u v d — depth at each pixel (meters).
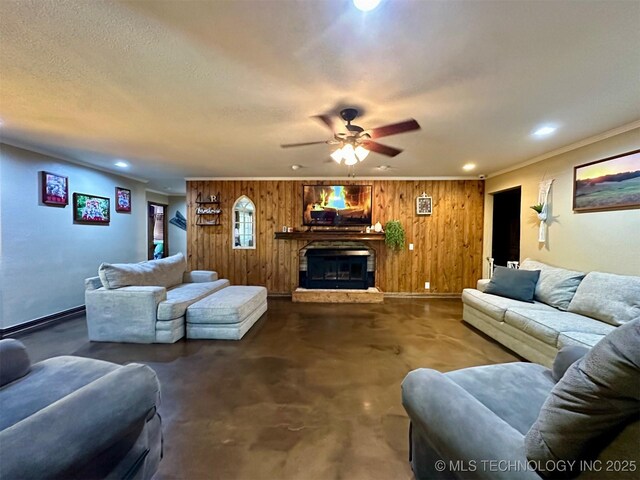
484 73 1.91
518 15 1.39
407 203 5.75
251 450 1.67
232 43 1.61
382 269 5.78
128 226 5.64
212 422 1.92
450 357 2.93
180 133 3.13
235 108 2.47
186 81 2.03
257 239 5.87
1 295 3.51
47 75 1.96
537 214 4.08
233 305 3.43
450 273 5.77
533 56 1.72
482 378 1.56
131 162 4.54
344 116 2.52
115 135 3.22
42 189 3.96
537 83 2.04
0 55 1.73
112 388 1.14
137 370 1.28
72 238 4.45
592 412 0.77
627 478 0.74
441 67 1.84
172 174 5.52
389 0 1.30
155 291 3.30
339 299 5.28
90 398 1.06
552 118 2.66
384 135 3.12
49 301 4.09
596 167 3.21
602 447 0.80
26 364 1.61
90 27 1.48
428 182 5.73
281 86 2.09
